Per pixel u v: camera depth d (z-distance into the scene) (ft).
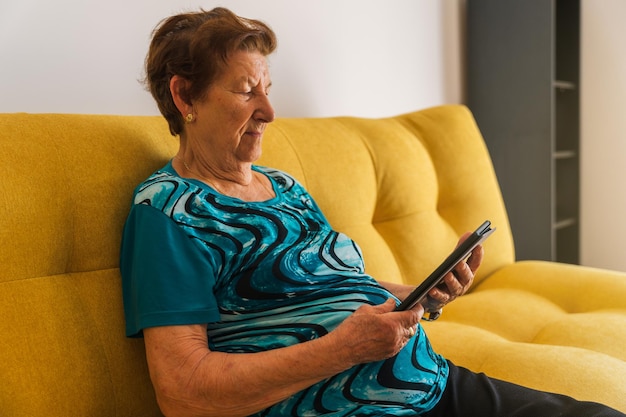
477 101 10.64
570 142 11.08
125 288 3.62
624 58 11.04
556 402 3.74
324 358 3.20
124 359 3.70
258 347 3.54
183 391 3.18
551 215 10.11
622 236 11.32
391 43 9.05
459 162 7.17
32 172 3.55
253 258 3.65
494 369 4.58
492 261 7.16
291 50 7.41
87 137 3.91
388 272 5.93
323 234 4.09
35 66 4.96
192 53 3.71
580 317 5.63
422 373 3.81
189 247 3.47
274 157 5.15
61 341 3.47
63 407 3.38
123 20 5.58
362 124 6.48
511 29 10.22
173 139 4.43
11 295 3.37
